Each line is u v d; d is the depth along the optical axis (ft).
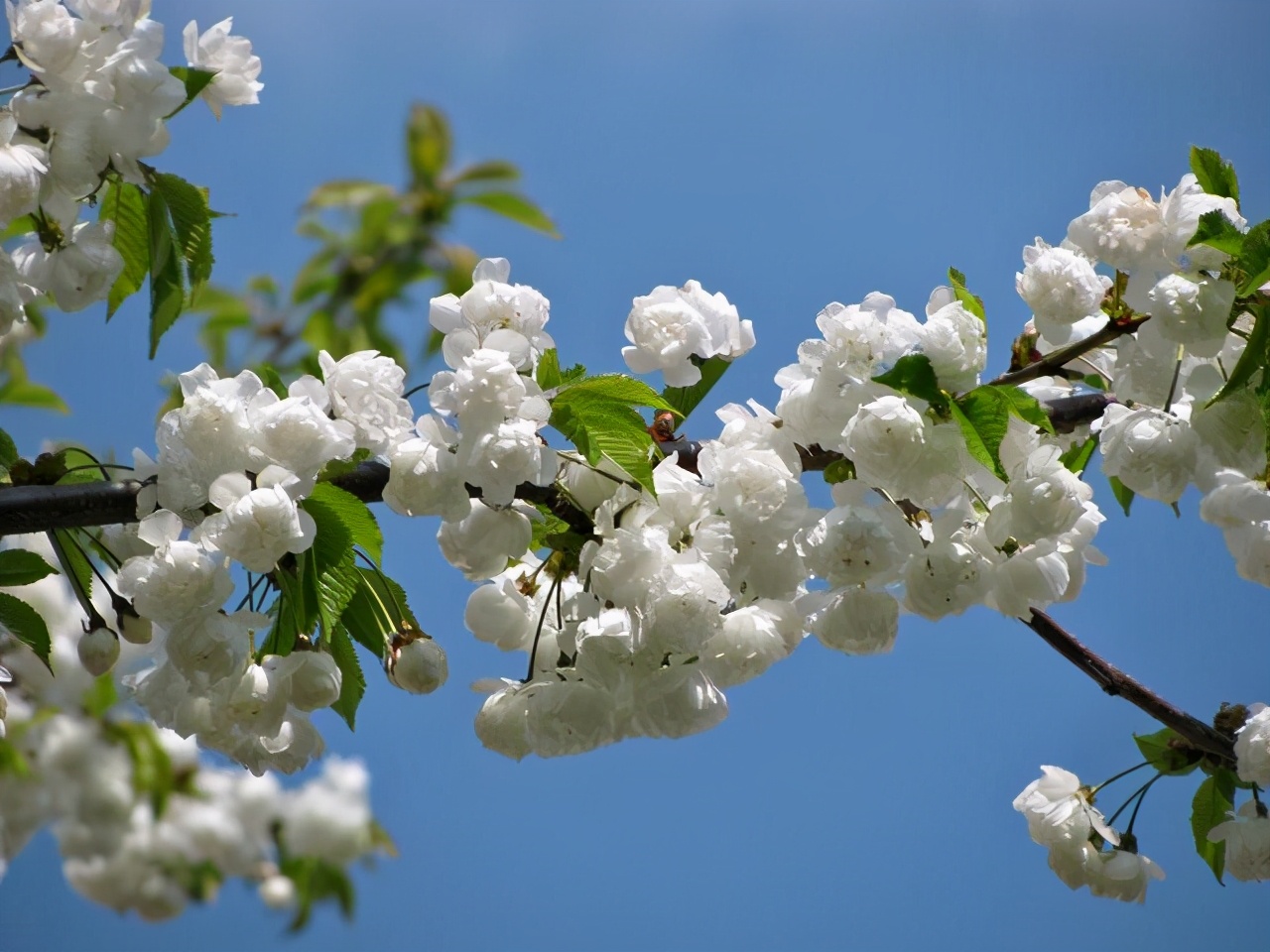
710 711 5.64
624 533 5.56
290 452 5.54
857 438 5.55
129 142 5.78
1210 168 5.69
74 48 5.74
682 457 5.77
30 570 5.81
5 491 5.64
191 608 5.59
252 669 5.62
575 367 5.65
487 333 5.67
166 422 5.56
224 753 5.74
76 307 5.82
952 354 5.57
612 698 5.62
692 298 5.75
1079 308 5.62
